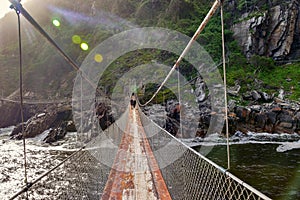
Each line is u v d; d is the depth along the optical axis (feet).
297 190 23.35
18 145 62.28
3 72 166.91
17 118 127.24
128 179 8.57
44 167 35.40
